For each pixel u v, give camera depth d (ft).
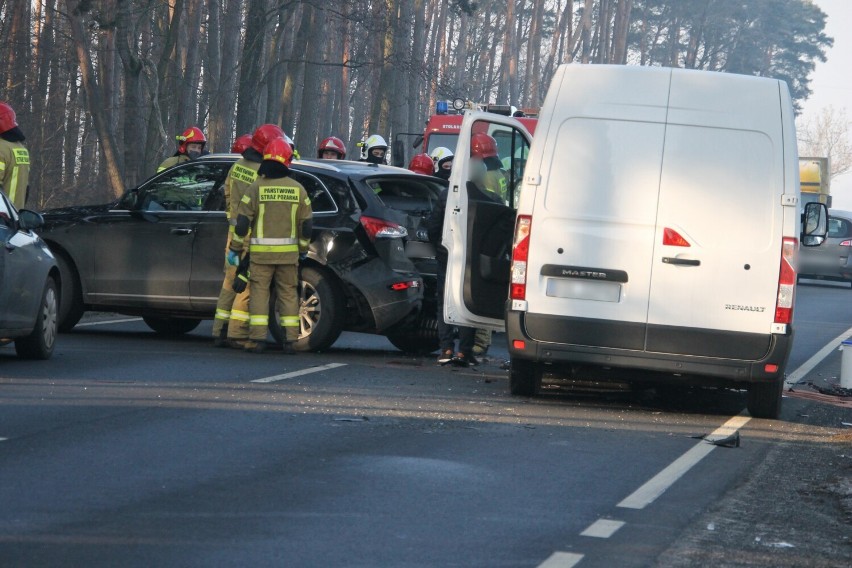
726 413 48.88
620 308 45.52
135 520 27.94
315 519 28.66
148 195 63.98
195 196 63.10
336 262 59.41
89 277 64.23
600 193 45.65
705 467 37.27
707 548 27.86
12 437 36.45
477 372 57.62
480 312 51.85
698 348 45.14
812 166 195.83
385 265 59.47
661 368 45.39
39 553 25.14
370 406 44.93
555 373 56.18
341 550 26.21
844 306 120.47
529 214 46.16
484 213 51.90
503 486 33.06
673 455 38.88
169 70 170.60
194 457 34.86
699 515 31.04
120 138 207.10
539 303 46.06
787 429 45.55
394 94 184.96
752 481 35.65
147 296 63.26
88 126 189.98
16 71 165.07
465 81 378.12
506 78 363.15
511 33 362.53
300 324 60.70
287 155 58.49
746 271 44.86
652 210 45.29
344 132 330.54
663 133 45.37
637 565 26.13
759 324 44.86
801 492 34.55
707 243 44.96
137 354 57.00
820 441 43.34
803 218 50.75
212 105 166.20
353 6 168.25
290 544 26.53
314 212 60.44
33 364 52.21
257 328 59.21
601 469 36.04
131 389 45.96
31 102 166.81
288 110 197.57
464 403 46.98
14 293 50.08
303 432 39.29
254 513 28.99
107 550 25.55
